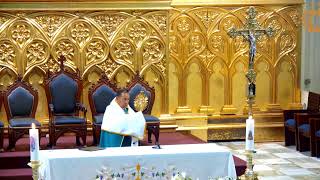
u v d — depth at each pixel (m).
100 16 9.90
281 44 11.38
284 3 11.24
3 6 9.53
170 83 10.98
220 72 11.21
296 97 11.45
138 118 7.16
